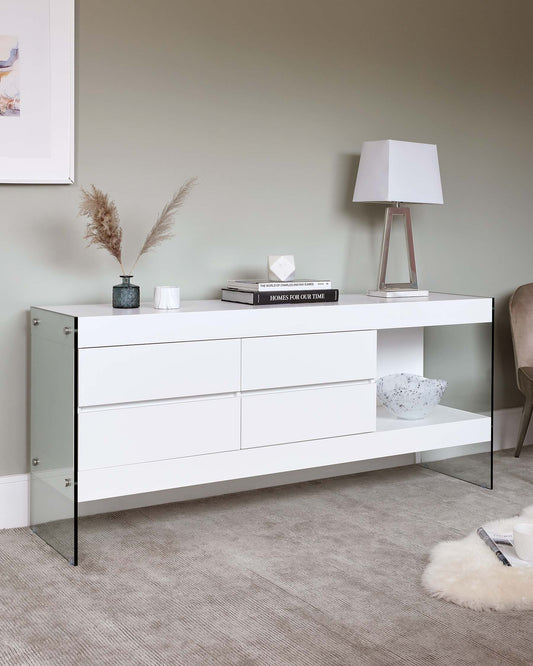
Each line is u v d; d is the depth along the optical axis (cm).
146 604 202
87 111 266
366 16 318
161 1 275
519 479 314
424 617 195
